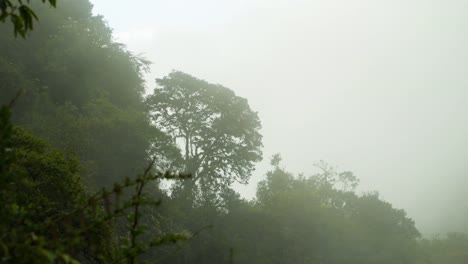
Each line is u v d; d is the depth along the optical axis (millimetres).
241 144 56531
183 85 54719
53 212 9180
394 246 49281
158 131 38750
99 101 39375
